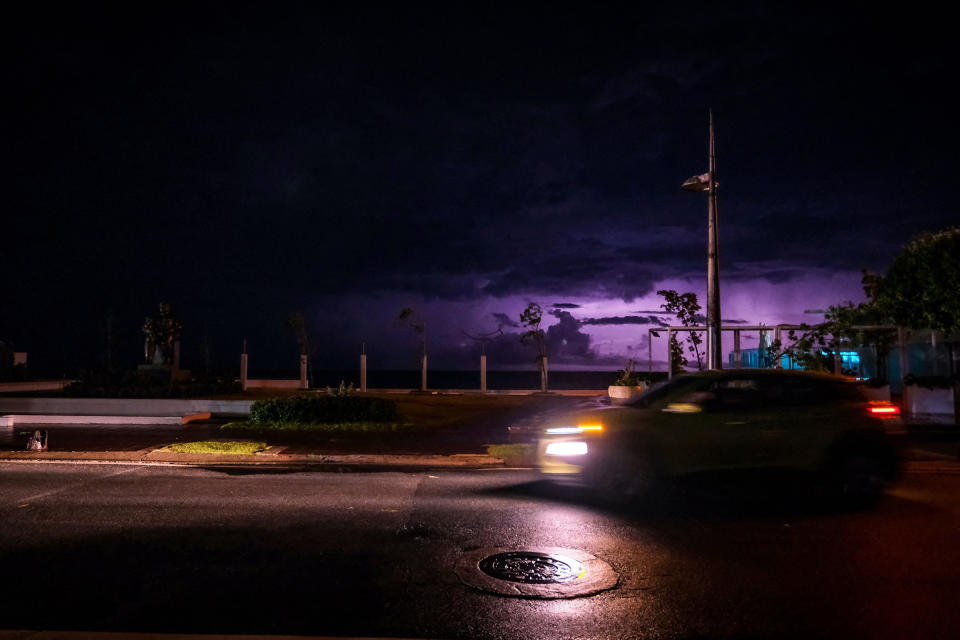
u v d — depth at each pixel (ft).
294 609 16.02
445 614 15.83
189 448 41.39
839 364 70.28
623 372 82.38
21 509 26.32
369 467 37.81
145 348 85.25
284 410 54.29
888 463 29.01
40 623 15.05
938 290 51.16
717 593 17.42
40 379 103.60
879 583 18.24
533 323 96.68
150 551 20.58
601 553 20.77
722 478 29.99
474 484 32.01
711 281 47.29
